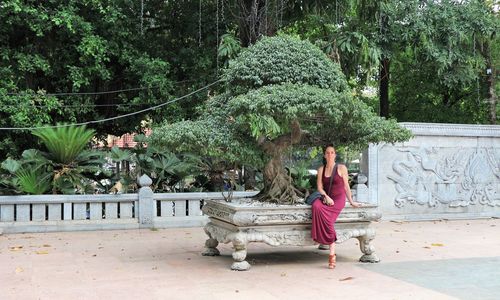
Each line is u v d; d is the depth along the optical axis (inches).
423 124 500.4
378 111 726.5
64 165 432.5
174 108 523.2
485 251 326.6
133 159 454.6
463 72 554.9
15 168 413.7
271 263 286.4
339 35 505.0
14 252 314.7
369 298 211.9
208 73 534.0
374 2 508.7
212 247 308.2
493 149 532.7
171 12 572.1
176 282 238.1
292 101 243.4
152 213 428.5
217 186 474.9
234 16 507.8
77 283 234.7
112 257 300.0
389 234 402.6
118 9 497.7
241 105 243.9
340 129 294.0
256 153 279.4
